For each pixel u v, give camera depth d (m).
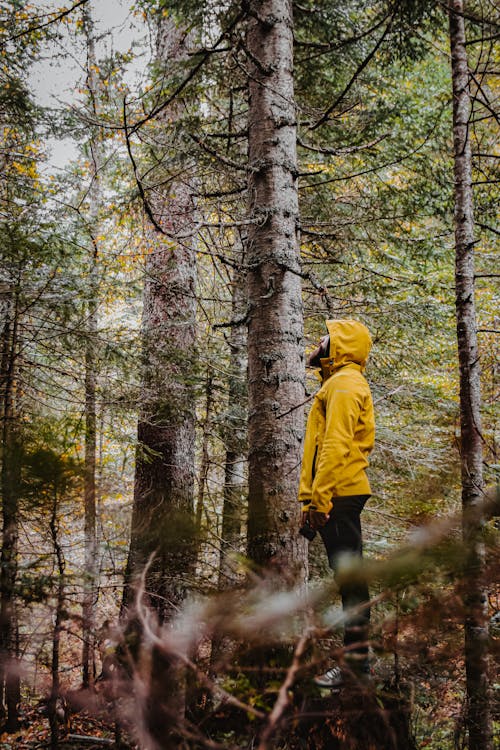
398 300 5.68
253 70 3.84
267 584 1.12
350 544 2.52
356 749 1.27
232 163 3.69
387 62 5.04
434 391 5.77
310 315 5.76
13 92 4.96
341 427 2.61
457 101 3.89
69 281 4.34
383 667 1.48
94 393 4.73
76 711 1.63
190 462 6.18
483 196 5.27
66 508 1.83
